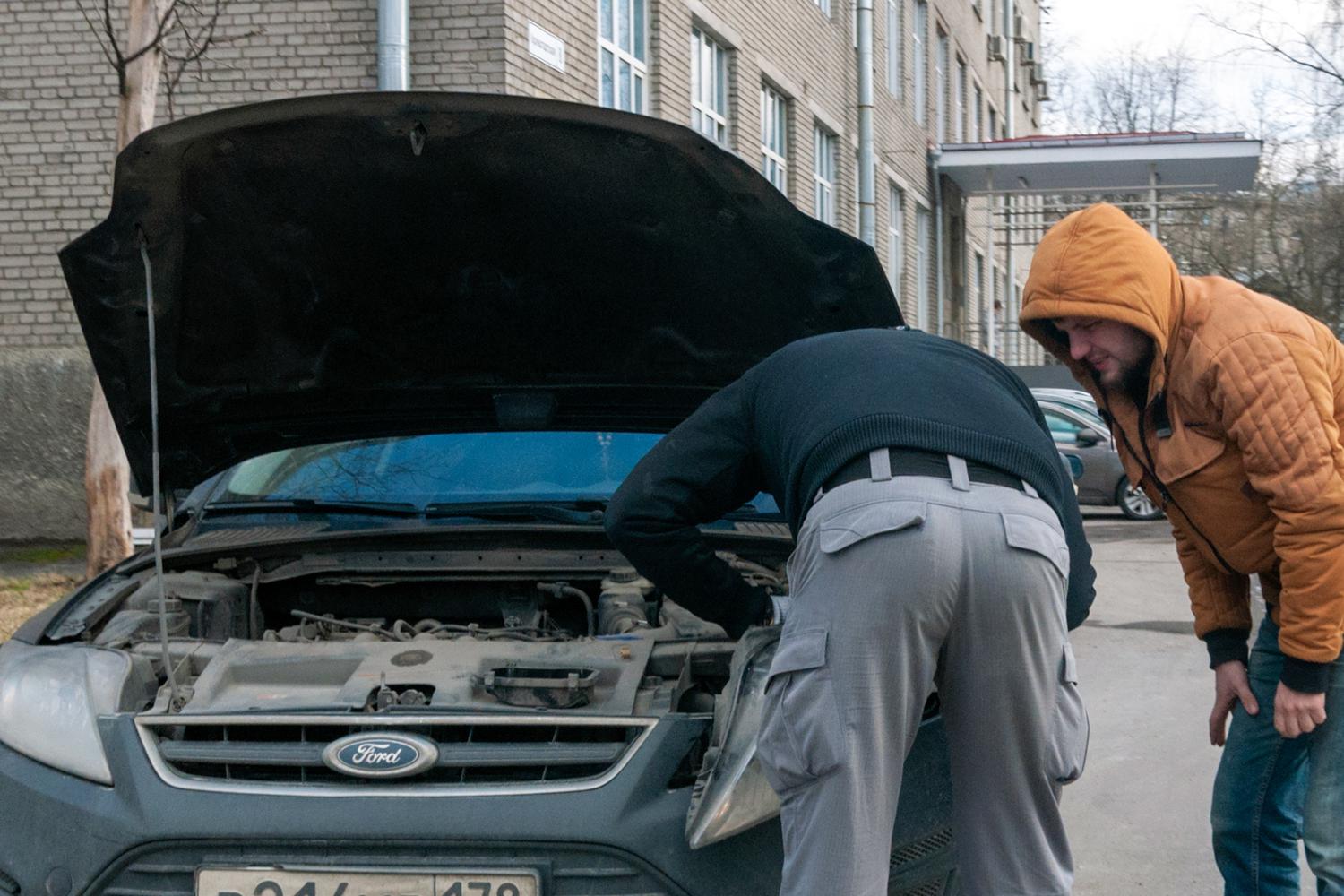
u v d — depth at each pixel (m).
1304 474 2.50
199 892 2.47
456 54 9.02
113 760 2.60
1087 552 2.52
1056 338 2.80
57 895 2.53
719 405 2.59
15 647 3.09
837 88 17.61
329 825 2.46
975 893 2.36
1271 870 2.93
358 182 3.32
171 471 4.04
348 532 3.73
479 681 2.85
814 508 2.28
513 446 4.24
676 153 3.17
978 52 29.09
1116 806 4.54
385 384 4.03
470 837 2.45
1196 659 6.96
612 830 2.46
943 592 2.18
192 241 3.38
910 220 21.56
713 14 12.94
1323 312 22.41
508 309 3.75
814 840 2.22
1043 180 24.11
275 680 2.96
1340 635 2.60
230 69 9.29
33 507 9.97
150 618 3.23
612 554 3.77
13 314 9.91
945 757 2.72
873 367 2.40
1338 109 20.33
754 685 2.64
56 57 9.69
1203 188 23.81
